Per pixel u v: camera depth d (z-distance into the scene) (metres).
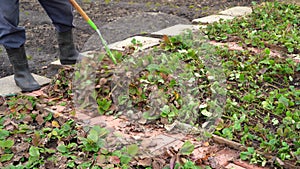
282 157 2.74
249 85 3.85
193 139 3.05
